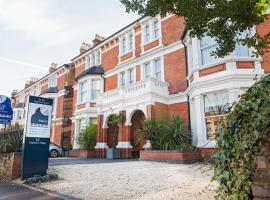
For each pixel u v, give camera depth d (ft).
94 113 66.90
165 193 17.93
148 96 46.68
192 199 15.89
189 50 47.44
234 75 36.32
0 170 29.73
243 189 7.18
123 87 54.24
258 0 15.05
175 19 52.70
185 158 36.01
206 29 18.07
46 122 28.63
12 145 30.71
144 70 57.26
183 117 46.42
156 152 39.65
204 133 39.34
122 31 65.31
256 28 37.40
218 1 15.38
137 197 17.28
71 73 89.25
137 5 18.16
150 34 57.62
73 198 17.80
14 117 119.44
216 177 8.29
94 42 78.84
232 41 18.39
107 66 69.72
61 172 29.78
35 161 27.04
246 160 7.19
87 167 33.53
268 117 7.07
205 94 40.40
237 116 7.85
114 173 28.07
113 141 58.49
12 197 19.02
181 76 48.83
